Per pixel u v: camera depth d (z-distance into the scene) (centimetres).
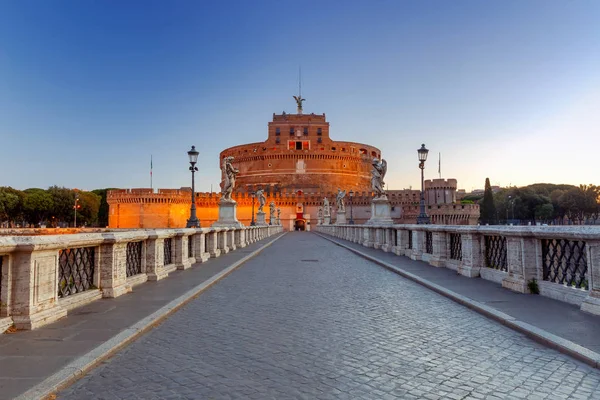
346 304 910
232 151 14988
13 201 8494
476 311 823
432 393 441
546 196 11531
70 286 834
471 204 9869
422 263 1648
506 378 481
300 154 13775
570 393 440
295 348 592
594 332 627
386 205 2870
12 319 648
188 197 11569
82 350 554
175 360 542
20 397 410
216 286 1162
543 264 932
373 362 534
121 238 949
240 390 447
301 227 12106
